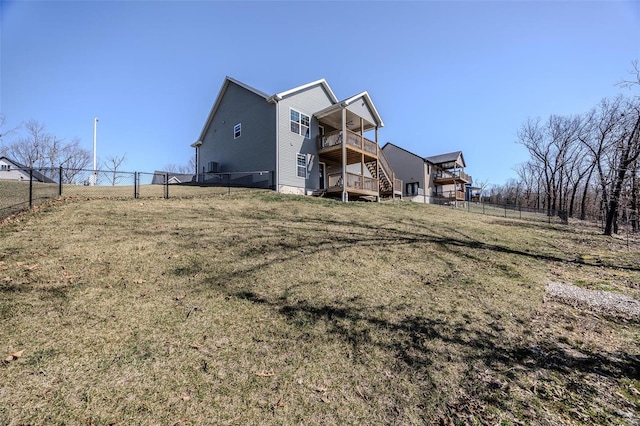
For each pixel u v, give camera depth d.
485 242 9.48
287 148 16.41
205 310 3.99
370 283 5.34
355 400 2.63
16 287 4.10
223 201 11.80
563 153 32.19
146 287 4.50
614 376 3.03
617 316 4.47
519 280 6.11
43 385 2.50
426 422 2.40
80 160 37.97
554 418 2.44
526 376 3.02
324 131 19.39
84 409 2.30
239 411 2.42
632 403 2.63
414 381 2.90
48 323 3.39
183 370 2.84
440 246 8.23
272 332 3.61
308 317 4.02
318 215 10.83
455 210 19.27
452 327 3.97
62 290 4.16
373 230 9.30
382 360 3.21
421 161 31.95
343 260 6.39
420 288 5.31
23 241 5.84
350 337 3.61
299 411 2.46
